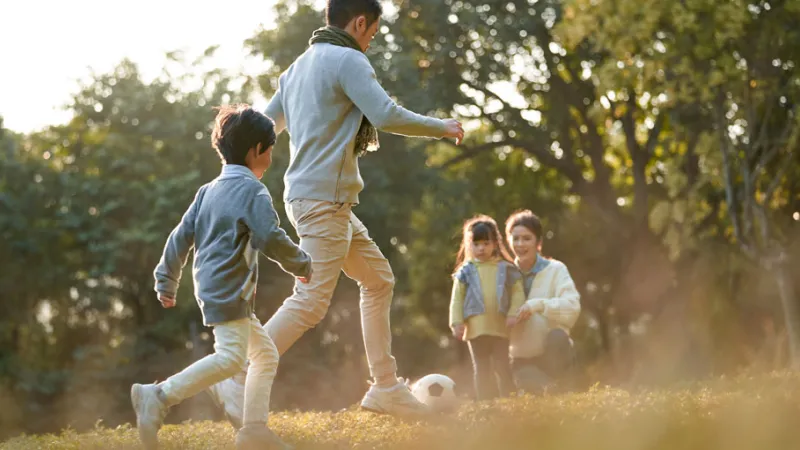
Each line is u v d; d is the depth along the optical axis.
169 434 5.61
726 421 5.40
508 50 30.28
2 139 30.50
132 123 29.83
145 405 4.75
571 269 32.25
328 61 5.57
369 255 5.90
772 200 20.80
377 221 26.88
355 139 5.64
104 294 28.25
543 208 33.34
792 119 18.98
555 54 30.48
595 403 5.76
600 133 32.44
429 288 32.53
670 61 18.66
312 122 5.58
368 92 5.45
